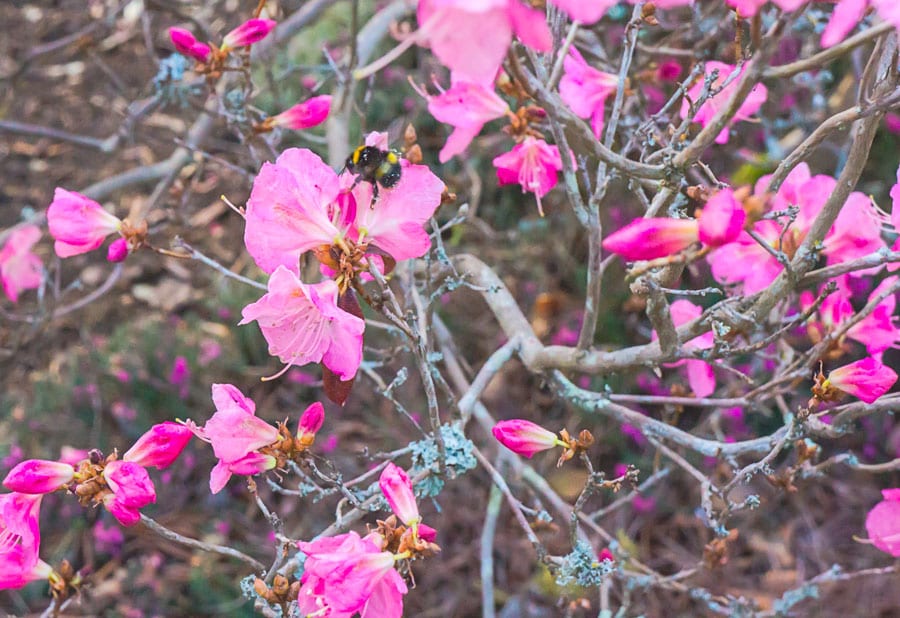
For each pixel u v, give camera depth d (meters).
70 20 6.60
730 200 1.13
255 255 1.44
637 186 1.88
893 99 1.43
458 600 4.01
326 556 1.42
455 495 4.29
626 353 2.07
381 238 1.53
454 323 4.61
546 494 2.85
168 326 4.71
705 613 3.86
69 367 4.59
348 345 1.45
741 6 1.20
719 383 4.05
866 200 1.90
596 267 1.96
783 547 4.11
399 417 4.33
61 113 6.10
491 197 5.17
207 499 4.16
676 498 4.20
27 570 1.60
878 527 1.92
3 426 4.42
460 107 1.90
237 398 1.62
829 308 2.14
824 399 1.76
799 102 4.05
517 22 1.04
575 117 1.33
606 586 2.58
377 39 3.78
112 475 1.56
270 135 2.60
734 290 2.21
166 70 3.02
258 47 3.46
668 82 3.28
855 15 1.09
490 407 4.38
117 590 3.89
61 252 2.02
